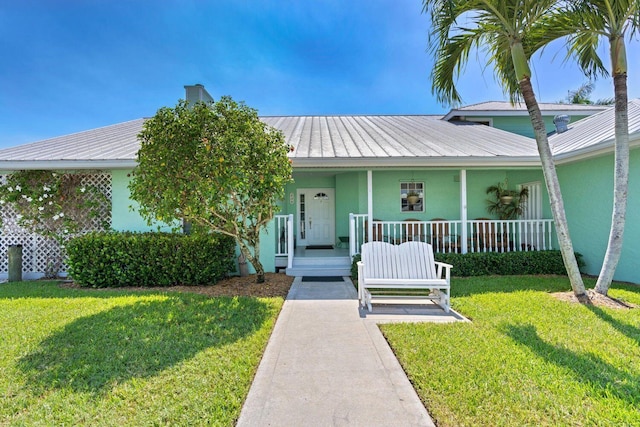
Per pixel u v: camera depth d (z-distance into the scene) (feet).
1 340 13.06
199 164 18.71
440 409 8.66
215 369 10.73
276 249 31.78
